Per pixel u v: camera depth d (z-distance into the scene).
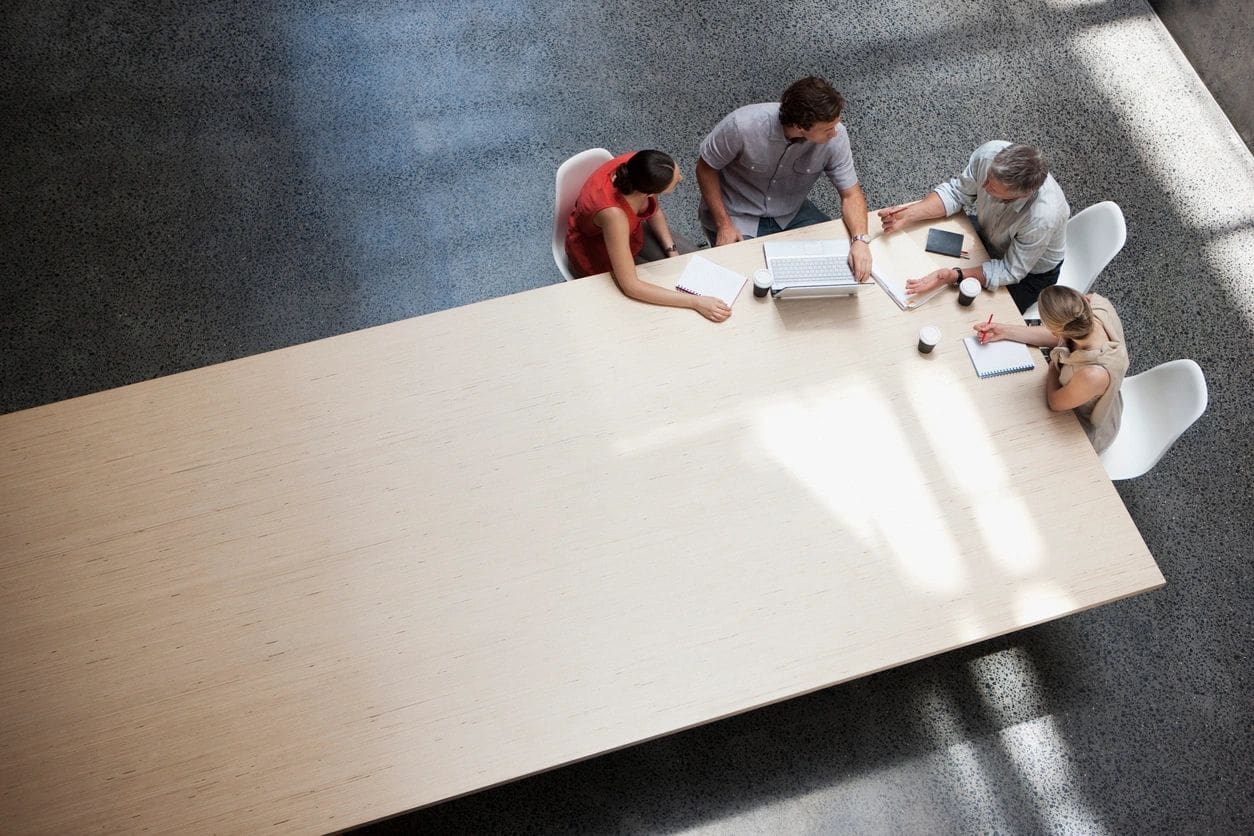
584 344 2.85
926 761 3.16
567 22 4.41
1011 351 2.86
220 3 4.40
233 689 2.41
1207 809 3.12
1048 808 3.12
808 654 2.44
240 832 2.27
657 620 2.48
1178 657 3.32
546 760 2.33
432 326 2.88
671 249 3.28
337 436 2.72
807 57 4.38
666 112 4.24
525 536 2.59
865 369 2.82
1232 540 3.50
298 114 4.18
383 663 2.44
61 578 2.54
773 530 2.59
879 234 3.06
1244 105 4.21
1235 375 3.78
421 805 2.30
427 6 4.42
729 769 3.13
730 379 2.80
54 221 3.96
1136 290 3.94
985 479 2.67
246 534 2.59
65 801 2.30
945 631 2.48
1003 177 2.78
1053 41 4.43
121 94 4.21
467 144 4.14
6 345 3.75
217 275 3.88
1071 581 2.55
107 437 2.71
